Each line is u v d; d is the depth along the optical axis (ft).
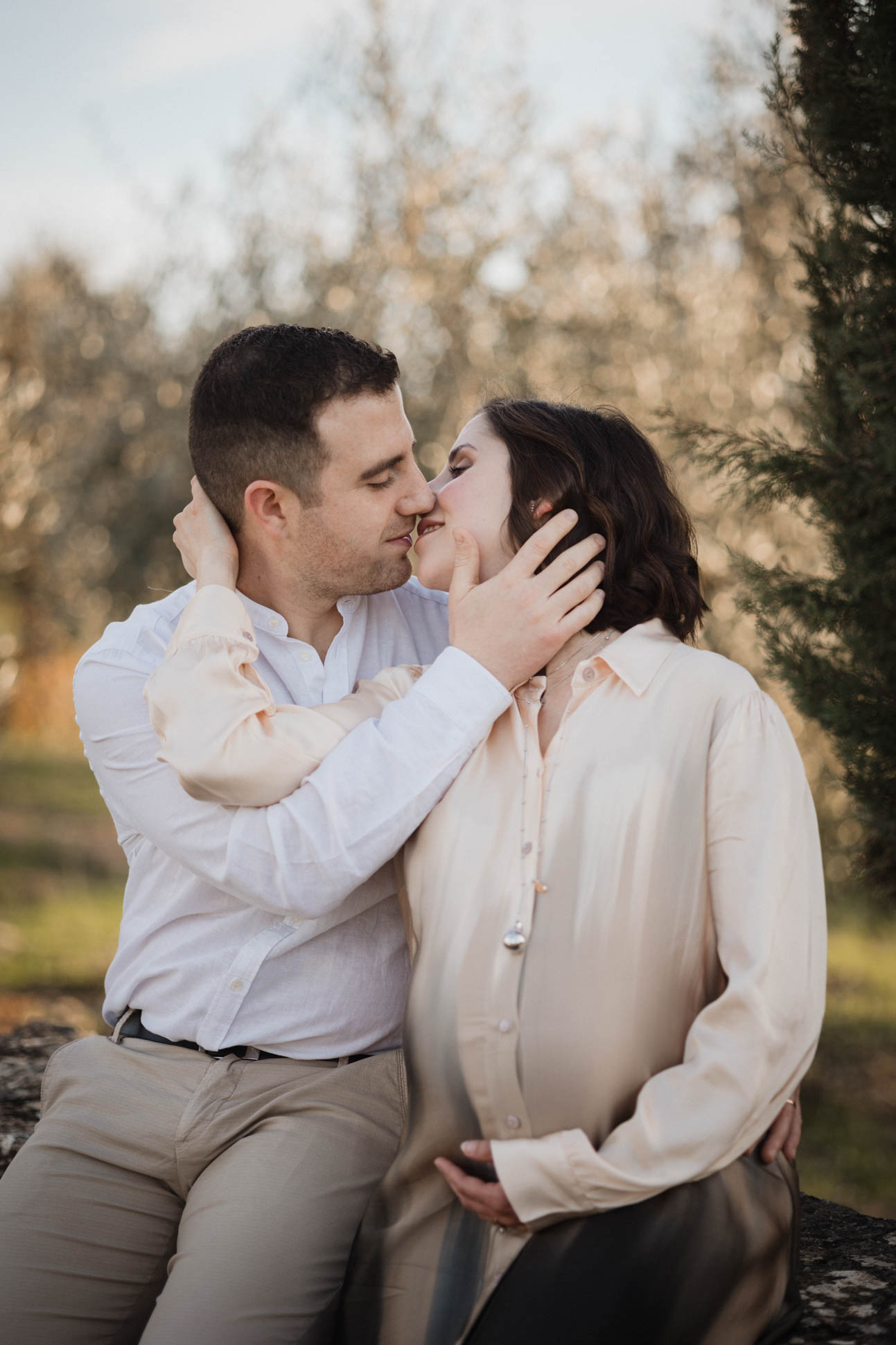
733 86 22.85
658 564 5.47
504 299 27.27
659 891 4.56
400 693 5.75
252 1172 5.32
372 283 28.02
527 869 4.72
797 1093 4.85
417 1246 4.79
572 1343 4.25
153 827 5.72
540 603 5.14
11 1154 7.74
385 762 5.08
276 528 6.14
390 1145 5.61
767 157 9.12
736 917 4.47
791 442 18.01
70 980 22.79
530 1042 4.53
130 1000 6.05
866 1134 16.22
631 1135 4.28
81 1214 5.58
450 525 5.65
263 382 5.90
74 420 35.35
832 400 9.03
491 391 6.82
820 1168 15.35
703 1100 4.25
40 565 32.99
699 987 4.62
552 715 5.25
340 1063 5.75
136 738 5.82
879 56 8.14
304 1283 5.16
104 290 39.40
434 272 27.45
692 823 4.63
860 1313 5.30
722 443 9.72
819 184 9.11
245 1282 5.04
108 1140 5.65
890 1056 18.70
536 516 5.47
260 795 5.26
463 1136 4.66
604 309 25.34
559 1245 4.35
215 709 5.23
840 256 8.84
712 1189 4.35
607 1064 4.47
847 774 9.35
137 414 35.06
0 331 38.70
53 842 34.30
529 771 4.92
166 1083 5.70
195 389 6.30
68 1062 6.01
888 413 8.69
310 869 5.12
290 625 6.42
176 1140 5.55
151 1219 5.69
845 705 9.00
